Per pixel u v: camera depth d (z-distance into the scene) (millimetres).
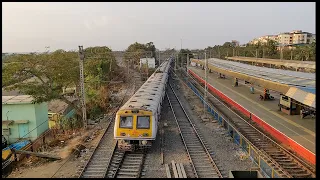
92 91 30984
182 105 30000
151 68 65500
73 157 15289
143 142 15594
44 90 21625
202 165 14023
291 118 18312
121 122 15844
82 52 20734
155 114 16438
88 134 19719
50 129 23172
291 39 102562
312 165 12508
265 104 23172
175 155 15414
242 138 16234
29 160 15555
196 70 59344
